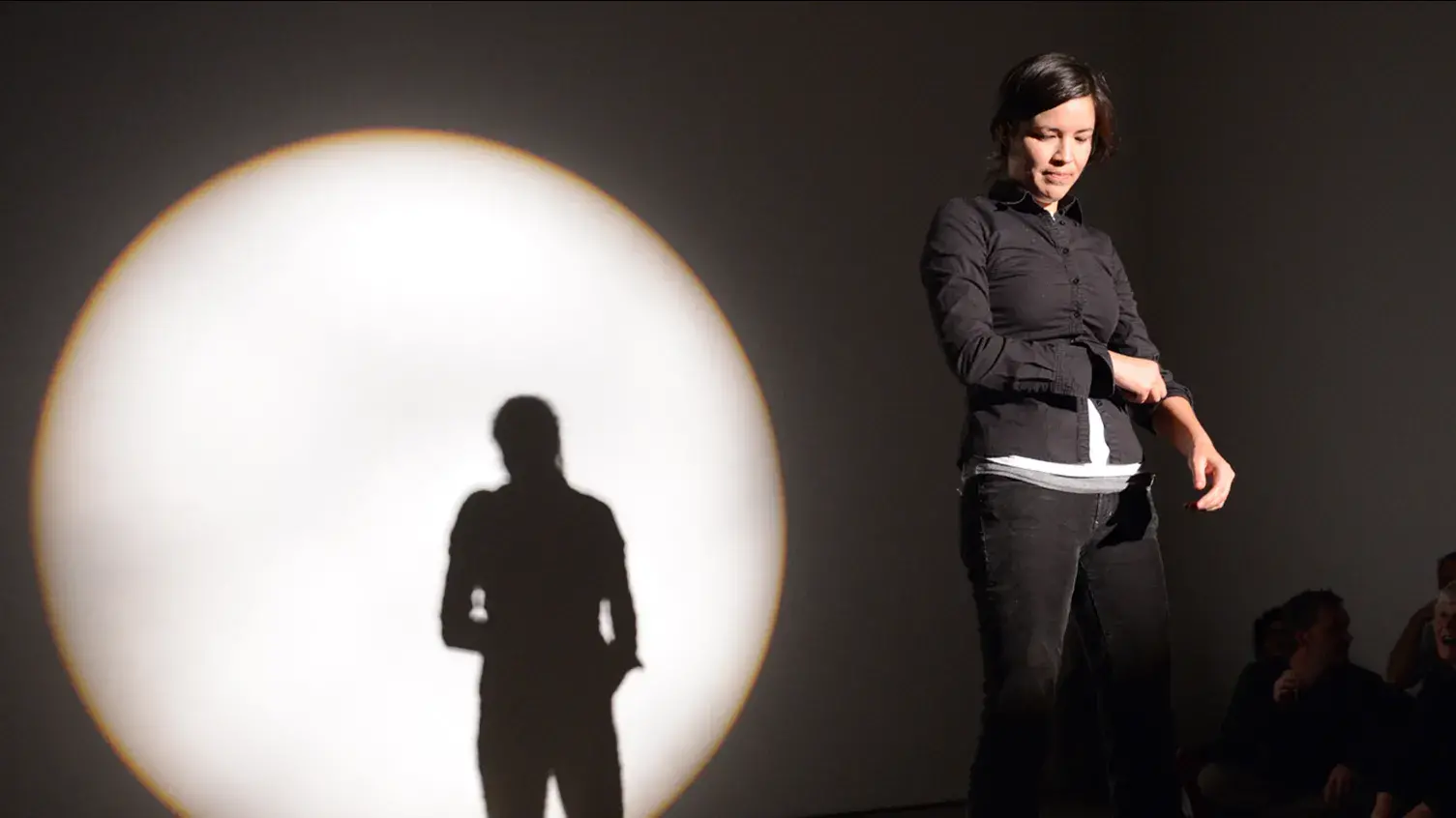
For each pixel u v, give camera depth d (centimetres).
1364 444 301
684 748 330
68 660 288
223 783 297
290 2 309
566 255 325
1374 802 266
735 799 334
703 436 335
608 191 329
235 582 299
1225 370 347
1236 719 297
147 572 294
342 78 311
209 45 303
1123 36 377
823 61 349
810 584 344
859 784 346
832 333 348
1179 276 363
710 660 333
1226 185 346
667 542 330
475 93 320
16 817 284
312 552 304
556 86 326
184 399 297
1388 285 295
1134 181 375
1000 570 187
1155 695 196
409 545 311
